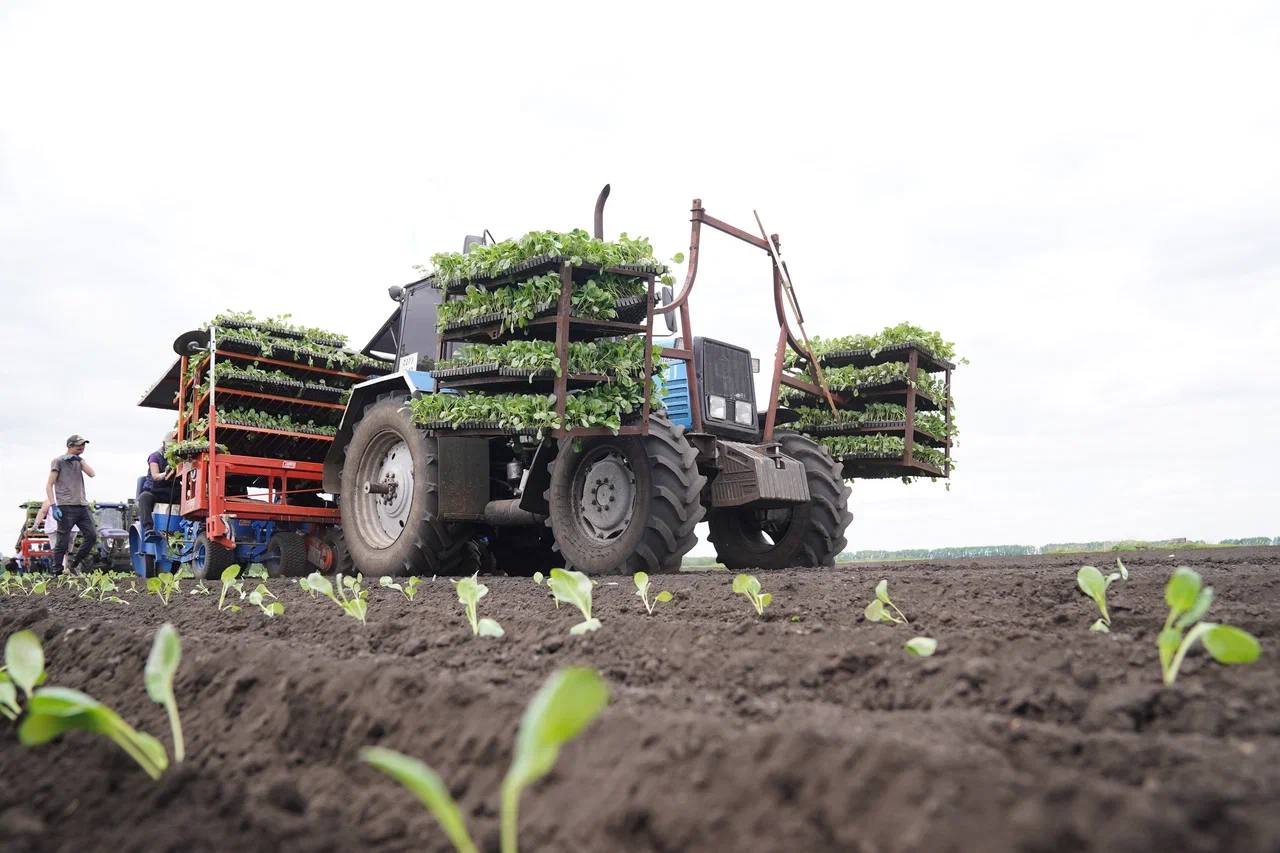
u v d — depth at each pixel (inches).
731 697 73.4
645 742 51.9
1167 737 54.6
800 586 154.4
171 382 371.6
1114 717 61.5
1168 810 38.8
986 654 85.0
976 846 38.3
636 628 105.5
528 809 50.2
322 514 333.7
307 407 349.4
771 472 244.1
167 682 61.5
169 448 341.1
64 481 427.2
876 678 76.7
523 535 309.4
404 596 175.2
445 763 57.3
